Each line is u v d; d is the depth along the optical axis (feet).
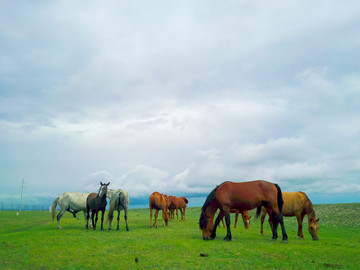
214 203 38.29
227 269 23.21
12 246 33.04
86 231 48.16
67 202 56.39
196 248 30.81
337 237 44.86
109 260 26.37
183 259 26.27
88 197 55.57
